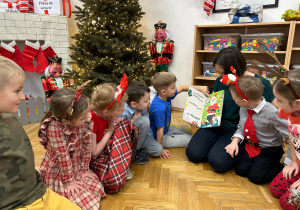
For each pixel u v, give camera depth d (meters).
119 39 2.48
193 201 1.21
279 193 1.21
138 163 1.60
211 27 2.57
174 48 3.03
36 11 2.54
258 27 2.46
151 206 1.17
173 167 1.56
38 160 1.62
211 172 1.50
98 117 1.30
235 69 1.45
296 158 1.17
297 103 0.94
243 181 1.40
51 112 1.07
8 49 2.37
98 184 1.21
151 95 2.74
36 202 0.81
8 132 0.75
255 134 1.37
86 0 2.34
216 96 1.69
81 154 1.19
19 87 0.76
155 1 3.02
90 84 2.47
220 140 1.59
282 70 1.00
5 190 0.74
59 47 2.67
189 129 2.12
